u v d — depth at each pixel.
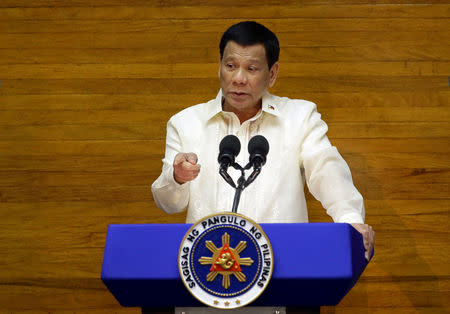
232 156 5.78
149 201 11.45
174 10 12.21
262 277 4.75
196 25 12.14
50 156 11.62
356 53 11.89
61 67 11.98
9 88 11.92
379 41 11.92
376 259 11.05
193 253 4.84
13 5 12.26
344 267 4.78
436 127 11.54
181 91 11.88
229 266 4.77
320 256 4.82
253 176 5.73
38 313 11.02
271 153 7.94
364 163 11.44
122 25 12.17
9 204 11.44
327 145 8.00
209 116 8.19
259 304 5.03
